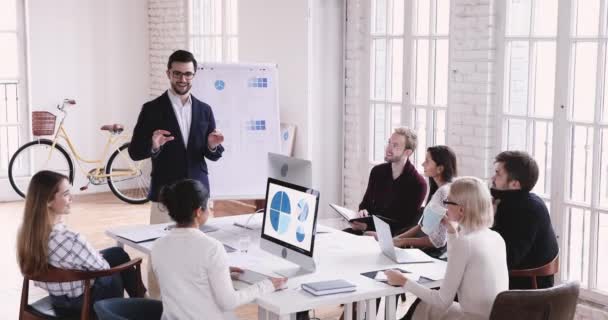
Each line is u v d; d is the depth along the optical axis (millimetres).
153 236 4992
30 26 9773
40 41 9844
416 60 6852
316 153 7754
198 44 9547
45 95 9945
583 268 5617
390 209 5676
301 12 7656
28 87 9797
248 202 8367
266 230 4457
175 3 9773
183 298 3730
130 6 10273
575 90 5566
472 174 6246
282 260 4551
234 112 6844
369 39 7336
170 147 5602
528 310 3748
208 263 3734
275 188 4414
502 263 3959
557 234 5707
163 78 10156
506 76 6000
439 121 6676
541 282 4680
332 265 4430
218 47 9234
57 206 4406
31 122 9867
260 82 6887
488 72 6043
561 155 5637
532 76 5832
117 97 10320
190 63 5555
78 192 10219
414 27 6848
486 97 6074
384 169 5797
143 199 9719
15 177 9766
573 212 5633
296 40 7754
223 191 6773
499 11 5988
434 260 4547
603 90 5402
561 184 5656
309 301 3807
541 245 4605
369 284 4074
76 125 10133
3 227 8461
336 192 7871
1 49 9688
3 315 5820
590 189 5523
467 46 6191
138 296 4738
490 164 6145
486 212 3945
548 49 5711
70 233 4402
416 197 5602
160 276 3805
